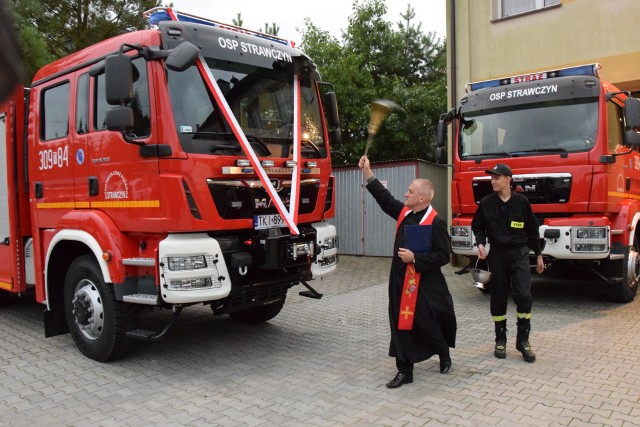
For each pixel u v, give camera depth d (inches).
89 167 206.4
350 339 240.4
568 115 289.1
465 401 163.9
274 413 158.7
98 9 593.0
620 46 402.0
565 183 277.4
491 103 311.4
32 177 238.2
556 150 285.6
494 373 188.4
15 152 245.3
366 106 675.4
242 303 205.2
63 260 227.5
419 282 176.1
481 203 210.8
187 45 180.4
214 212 185.0
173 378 190.9
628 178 309.1
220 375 193.5
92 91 205.9
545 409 156.6
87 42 579.5
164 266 178.5
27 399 172.2
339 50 706.2
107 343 201.6
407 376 178.9
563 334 236.8
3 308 309.6
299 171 214.7
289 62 222.4
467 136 316.2
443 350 180.2
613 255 282.0
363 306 311.6
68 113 218.7
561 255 274.4
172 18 198.4
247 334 249.9
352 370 197.0
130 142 183.2
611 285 298.7
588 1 413.7
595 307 291.7
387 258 522.9
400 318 175.8
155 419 155.8
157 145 180.4
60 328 228.7
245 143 195.0
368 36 761.0
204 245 182.4
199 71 192.4
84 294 209.2
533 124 297.1
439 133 327.3
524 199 205.0
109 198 198.1
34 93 237.5
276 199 199.3
